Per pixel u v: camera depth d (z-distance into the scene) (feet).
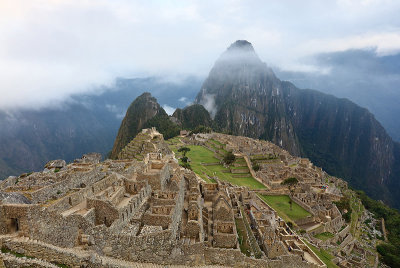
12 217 84.94
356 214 412.77
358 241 317.01
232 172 465.88
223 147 603.67
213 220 161.58
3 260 77.77
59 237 90.94
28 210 83.87
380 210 477.36
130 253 104.42
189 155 546.67
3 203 89.10
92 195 125.59
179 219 142.92
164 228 120.26
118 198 127.24
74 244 95.86
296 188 374.63
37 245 84.17
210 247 129.70
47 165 215.72
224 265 127.44
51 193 113.39
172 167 222.28
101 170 164.96
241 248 151.64
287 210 316.19
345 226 333.42
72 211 106.52
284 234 214.28
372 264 269.23
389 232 407.44
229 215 160.66
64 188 121.29
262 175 423.23
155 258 108.99
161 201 137.28
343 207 361.51
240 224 176.14
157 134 547.90
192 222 130.72
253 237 172.35
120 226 109.50
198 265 120.88
